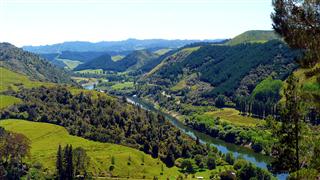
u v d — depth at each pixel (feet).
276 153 205.87
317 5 122.21
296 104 192.65
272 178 612.70
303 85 161.27
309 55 124.57
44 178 648.38
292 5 125.18
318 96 143.23
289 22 125.49
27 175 648.79
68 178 640.58
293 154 196.44
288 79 195.62
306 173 141.49
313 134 197.47
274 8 128.57
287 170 198.18
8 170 652.48
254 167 622.54
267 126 209.05
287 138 197.57
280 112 200.64
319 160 149.18
